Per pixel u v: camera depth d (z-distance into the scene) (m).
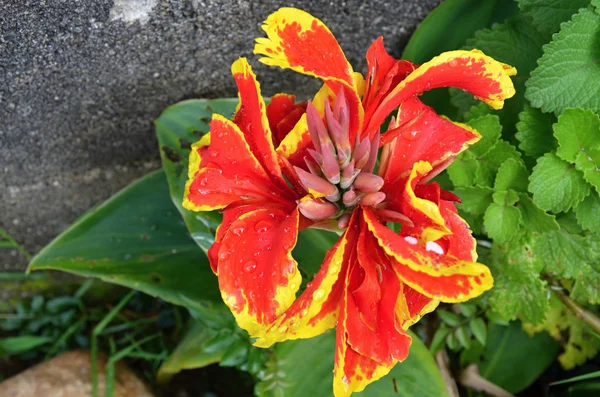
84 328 0.62
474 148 0.45
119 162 0.56
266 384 0.45
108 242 0.51
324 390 0.44
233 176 0.33
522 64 0.46
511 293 0.47
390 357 0.31
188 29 0.45
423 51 0.48
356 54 0.51
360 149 0.32
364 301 0.31
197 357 0.50
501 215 0.44
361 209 0.33
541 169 0.43
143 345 0.60
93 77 0.47
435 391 0.43
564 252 0.46
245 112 0.34
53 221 0.60
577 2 0.43
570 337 0.51
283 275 0.31
